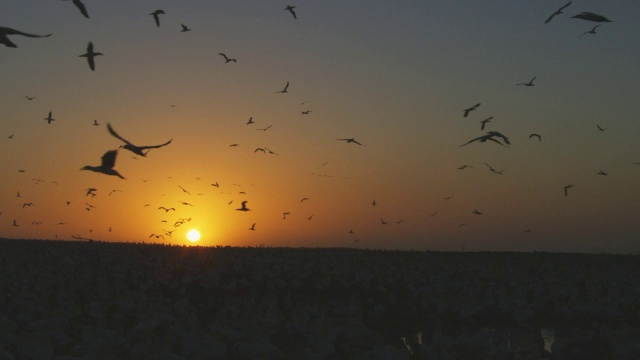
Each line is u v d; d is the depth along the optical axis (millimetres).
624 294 22922
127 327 15312
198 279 25438
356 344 13008
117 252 40625
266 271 28922
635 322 18953
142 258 36062
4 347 12250
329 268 31531
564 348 13078
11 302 17750
